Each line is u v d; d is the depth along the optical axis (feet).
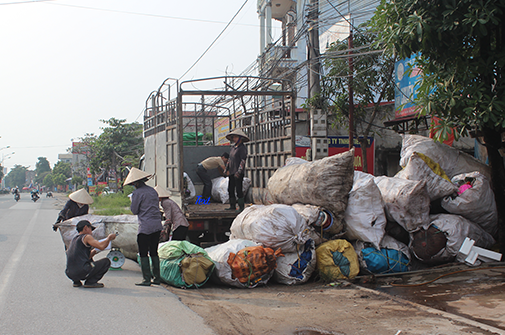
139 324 13.55
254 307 15.67
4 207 92.32
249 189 33.91
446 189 21.36
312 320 13.87
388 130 46.70
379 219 20.39
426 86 22.39
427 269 20.12
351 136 40.04
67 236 24.09
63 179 342.23
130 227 24.66
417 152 22.54
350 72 40.45
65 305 15.70
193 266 18.78
